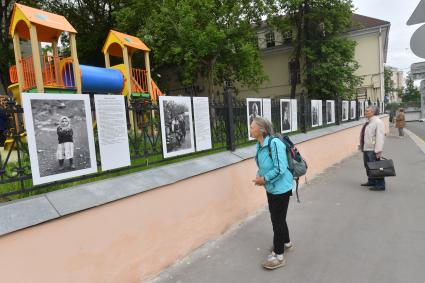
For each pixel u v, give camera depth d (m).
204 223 4.34
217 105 5.07
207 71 20.50
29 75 7.92
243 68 20.30
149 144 3.87
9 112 2.60
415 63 4.88
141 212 3.40
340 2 23.77
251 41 21.52
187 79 20.80
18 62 7.90
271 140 3.66
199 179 4.26
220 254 4.04
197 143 4.59
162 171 3.84
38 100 2.68
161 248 3.64
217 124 5.08
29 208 2.53
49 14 7.79
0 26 16.97
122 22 19.42
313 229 4.67
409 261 3.54
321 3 23.83
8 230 2.31
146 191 3.45
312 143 8.34
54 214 2.60
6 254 2.32
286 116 7.52
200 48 17.81
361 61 27.48
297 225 4.88
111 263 3.08
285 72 29.16
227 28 18.70
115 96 3.35
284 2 21.80
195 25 18.05
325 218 5.11
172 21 17.52
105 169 3.23
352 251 3.88
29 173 2.74
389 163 6.47
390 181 7.38
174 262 3.82
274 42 29.64
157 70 25.02
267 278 3.41
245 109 5.85
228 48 19.00
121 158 3.41
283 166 3.57
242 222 5.14
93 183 3.13
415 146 13.82
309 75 25.17
